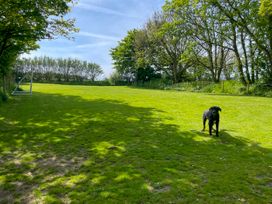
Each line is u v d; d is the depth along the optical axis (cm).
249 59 3027
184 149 720
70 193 460
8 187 495
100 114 1288
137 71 5231
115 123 1066
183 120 1152
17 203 434
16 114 1305
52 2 1345
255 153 688
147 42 4478
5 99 1811
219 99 1988
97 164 604
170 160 625
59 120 1138
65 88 3522
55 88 3506
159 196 439
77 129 965
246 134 903
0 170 582
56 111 1391
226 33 2998
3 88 2008
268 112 1355
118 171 555
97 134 890
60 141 809
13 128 989
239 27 2867
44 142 801
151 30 4303
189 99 1998
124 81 5909
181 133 909
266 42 2781
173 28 3403
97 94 2509
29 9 1310
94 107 1541
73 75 6284
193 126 1029
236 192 453
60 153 693
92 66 6512
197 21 3303
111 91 2998
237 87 2877
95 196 444
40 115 1271
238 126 1037
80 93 2634
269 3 2200
